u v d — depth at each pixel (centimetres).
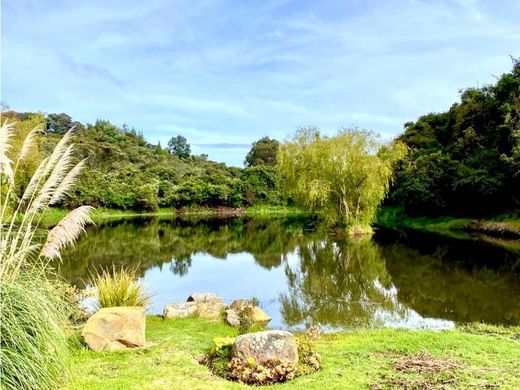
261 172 5725
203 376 521
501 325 846
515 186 2603
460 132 3516
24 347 432
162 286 1277
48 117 7206
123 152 5909
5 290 446
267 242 2347
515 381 486
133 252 1959
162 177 5519
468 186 2817
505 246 2075
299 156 2683
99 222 3738
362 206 2662
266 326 880
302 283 1325
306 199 2609
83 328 646
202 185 5381
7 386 404
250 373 516
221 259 1791
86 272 1429
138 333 647
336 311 997
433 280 1344
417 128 4419
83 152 5225
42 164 530
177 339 693
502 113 2816
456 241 2297
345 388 473
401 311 988
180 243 2311
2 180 594
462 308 1002
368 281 1346
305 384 493
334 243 2267
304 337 727
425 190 3152
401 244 2194
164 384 488
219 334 746
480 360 572
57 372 477
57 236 511
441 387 470
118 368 544
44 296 484
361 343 683
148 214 4922
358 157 2552
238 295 1173
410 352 621
